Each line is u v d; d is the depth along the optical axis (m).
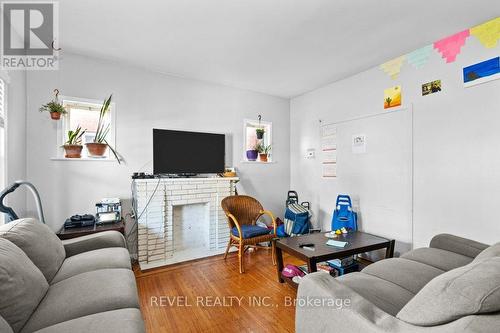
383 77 2.97
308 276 1.30
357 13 2.01
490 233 2.12
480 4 1.89
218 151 3.58
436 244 2.07
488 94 2.13
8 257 1.19
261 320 1.84
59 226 2.63
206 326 1.77
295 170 4.34
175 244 3.33
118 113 2.95
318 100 3.88
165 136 3.16
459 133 2.31
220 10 1.97
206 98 3.58
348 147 3.40
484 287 0.81
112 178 2.91
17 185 1.91
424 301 0.93
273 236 2.94
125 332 1.03
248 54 2.74
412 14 2.02
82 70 2.75
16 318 1.10
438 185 2.46
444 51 2.41
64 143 2.71
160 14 2.03
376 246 2.39
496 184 2.09
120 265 1.74
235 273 2.65
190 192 3.26
